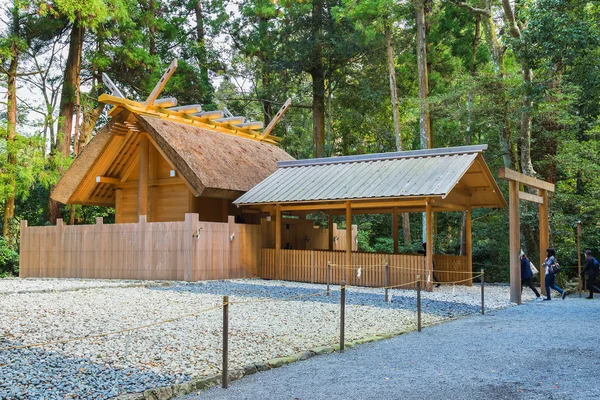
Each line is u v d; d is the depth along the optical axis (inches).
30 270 768.3
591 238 891.4
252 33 1451.8
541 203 728.3
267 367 278.8
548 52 665.0
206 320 393.4
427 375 259.1
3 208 1137.4
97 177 847.1
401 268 663.1
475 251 1043.9
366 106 1386.6
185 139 783.1
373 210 879.1
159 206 842.2
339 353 315.3
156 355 286.5
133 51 1141.1
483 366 277.3
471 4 1095.0
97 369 256.1
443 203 702.5
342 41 1242.6
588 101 742.5
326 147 1333.7
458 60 1317.7
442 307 513.3
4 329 327.9
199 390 240.1
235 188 768.9
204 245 666.2
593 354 305.3
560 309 538.9
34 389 223.5
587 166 853.2
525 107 842.8
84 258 721.0
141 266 677.3
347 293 589.6
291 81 1494.8
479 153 706.2
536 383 242.4
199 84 1360.7
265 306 471.5
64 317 377.1
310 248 925.8
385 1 992.2
